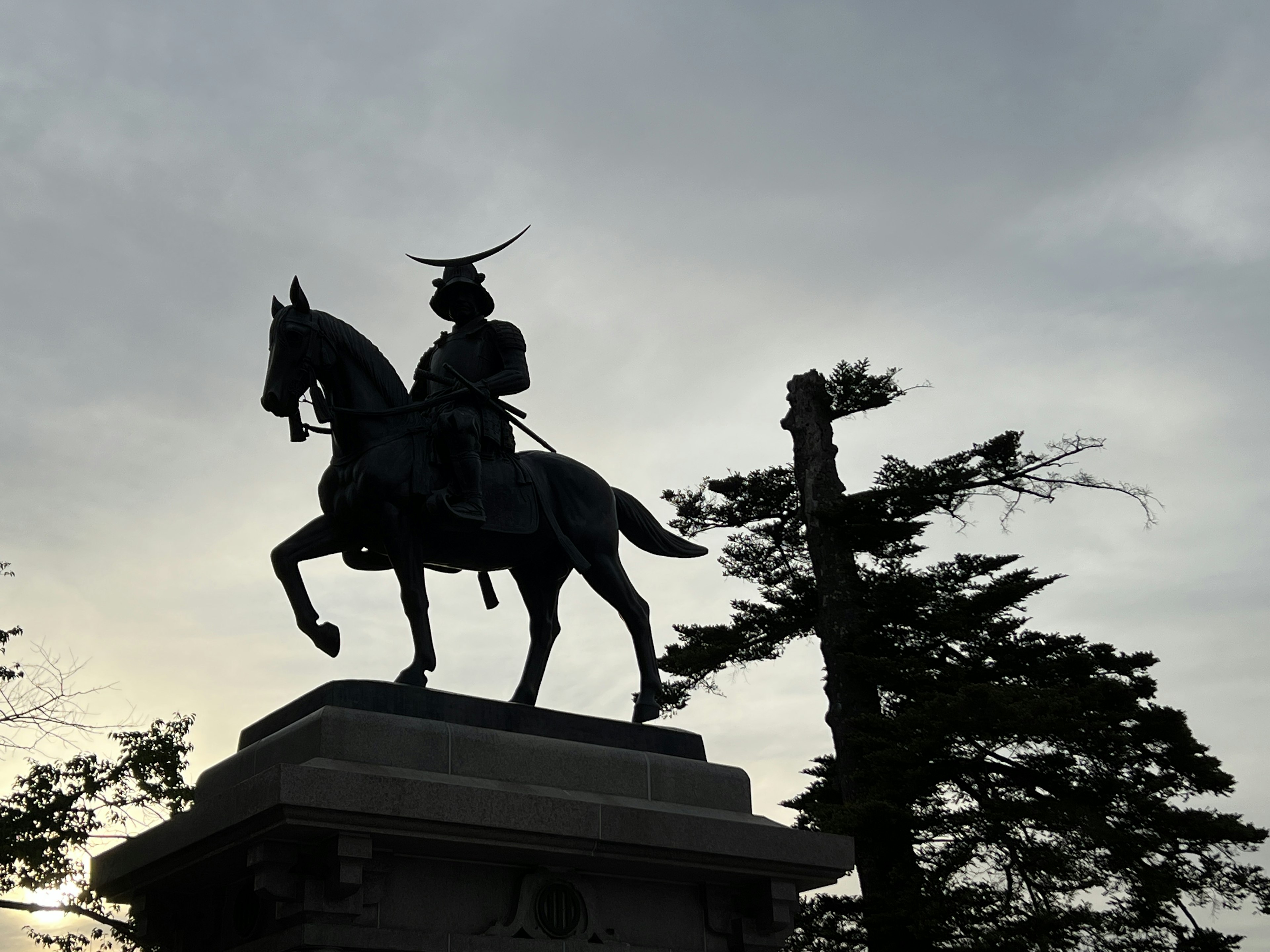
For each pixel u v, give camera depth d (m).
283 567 8.71
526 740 8.16
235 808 7.01
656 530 10.19
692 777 8.76
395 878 7.32
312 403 8.70
